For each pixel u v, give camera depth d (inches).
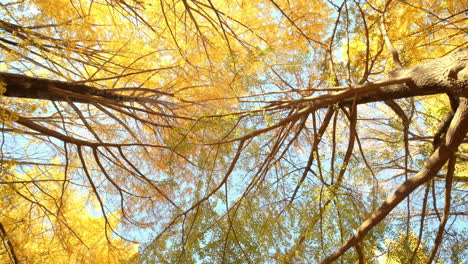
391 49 155.4
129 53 197.6
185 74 203.0
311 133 215.8
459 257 169.0
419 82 133.4
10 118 128.6
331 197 150.5
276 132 204.2
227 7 209.6
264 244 168.1
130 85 218.5
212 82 194.2
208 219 174.9
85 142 166.2
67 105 227.6
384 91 152.3
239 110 164.4
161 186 189.8
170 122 214.1
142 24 211.0
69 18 184.5
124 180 208.5
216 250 168.1
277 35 209.2
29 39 152.9
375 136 263.7
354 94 145.0
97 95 179.2
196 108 206.1
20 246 190.1
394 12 185.2
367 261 160.7
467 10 177.2
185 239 174.6
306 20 205.3
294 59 178.9
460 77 119.9
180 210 183.8
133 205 200.1
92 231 228.4
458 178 215.6
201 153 176.6
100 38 202.8
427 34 185.9
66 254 209.8
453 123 132.3
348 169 177.3
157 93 203.2
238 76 171.2
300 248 161.2
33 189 212.8
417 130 260.4
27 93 159.3
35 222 207.6
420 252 168.6
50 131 159.5
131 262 175.3
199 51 207.6
